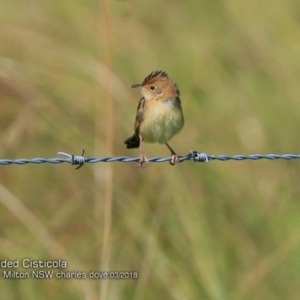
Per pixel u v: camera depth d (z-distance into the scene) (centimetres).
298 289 1407
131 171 1520
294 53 1833
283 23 1912
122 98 1594
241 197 1531
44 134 1552
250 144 1641
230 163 1592
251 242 1470
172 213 1452
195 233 1416
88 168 1541
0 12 1761
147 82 1397
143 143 1531
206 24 1956
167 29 1934
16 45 1700
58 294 1373
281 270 1428
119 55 1802
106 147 1499
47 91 1623
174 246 1421
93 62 1669
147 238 1423
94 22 1805
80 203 1495
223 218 1488
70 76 1655
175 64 1827
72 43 1758
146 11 1977
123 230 1441
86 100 1627
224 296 1372
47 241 1372
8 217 1466
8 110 1566
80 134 1566
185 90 1770
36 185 1528
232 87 1758
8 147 1527
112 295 1366
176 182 1496
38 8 1808
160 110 1385
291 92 1742
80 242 1455
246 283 1393
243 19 1914
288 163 1623
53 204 1509
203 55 1838
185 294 1358
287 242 1438
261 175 1591
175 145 1584
